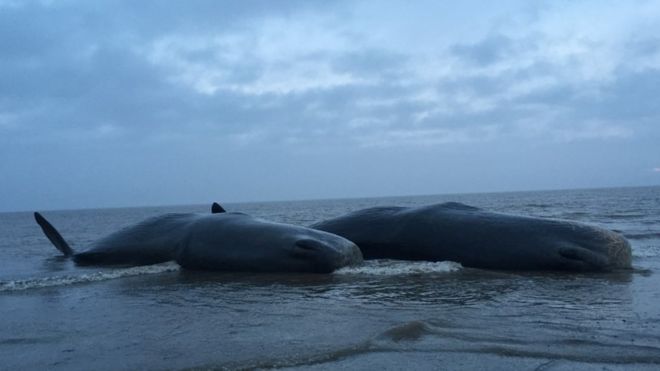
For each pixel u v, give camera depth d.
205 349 4.99
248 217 11.91
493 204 64.25
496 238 10.90
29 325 6.13
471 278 9.38
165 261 11.88
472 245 11.05
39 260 14.16
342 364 4.50
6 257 15.20
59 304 7.40
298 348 4.93
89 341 5.39
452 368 4.37
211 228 11.52
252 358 4.66
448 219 11.66
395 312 6.45
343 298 7.52
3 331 5.87
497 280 9.14
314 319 6.13
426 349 4.86
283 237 10.71
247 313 6.57
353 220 12.71
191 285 9.01
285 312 6.57
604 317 6.13
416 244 11.66
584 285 8.53
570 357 4.62
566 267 10.14
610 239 10.31
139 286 8.95
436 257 11.45
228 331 5.65
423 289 8.23
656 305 6.84
